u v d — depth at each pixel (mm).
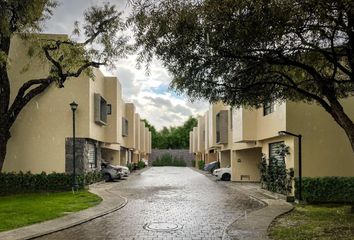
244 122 22016
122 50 18359
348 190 15156
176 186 23656
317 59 10539
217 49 8281
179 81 9828
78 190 20359
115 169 28344
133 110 40375
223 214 12648
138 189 21547
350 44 8852
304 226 10172
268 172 19453
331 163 16094
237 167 27656
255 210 13242
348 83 11789
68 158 21141
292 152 16312
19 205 14336
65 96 21453
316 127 16234
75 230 10125
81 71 18750
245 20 7172
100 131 25312
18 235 9273
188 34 7805
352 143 9328
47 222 10906
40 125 21219
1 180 20172
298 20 7227
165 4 7762
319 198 15156
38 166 21016
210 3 7113
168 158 67250
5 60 15734
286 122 16219
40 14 16031
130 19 8094
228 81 10023
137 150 48469
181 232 9797
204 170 42750
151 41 8180
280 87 11367
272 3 6820
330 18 7270
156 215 12484
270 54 8977
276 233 9344
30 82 19109
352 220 10875
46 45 18031
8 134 19062
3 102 18828
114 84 27734
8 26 15062
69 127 21344
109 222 11266
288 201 15547
